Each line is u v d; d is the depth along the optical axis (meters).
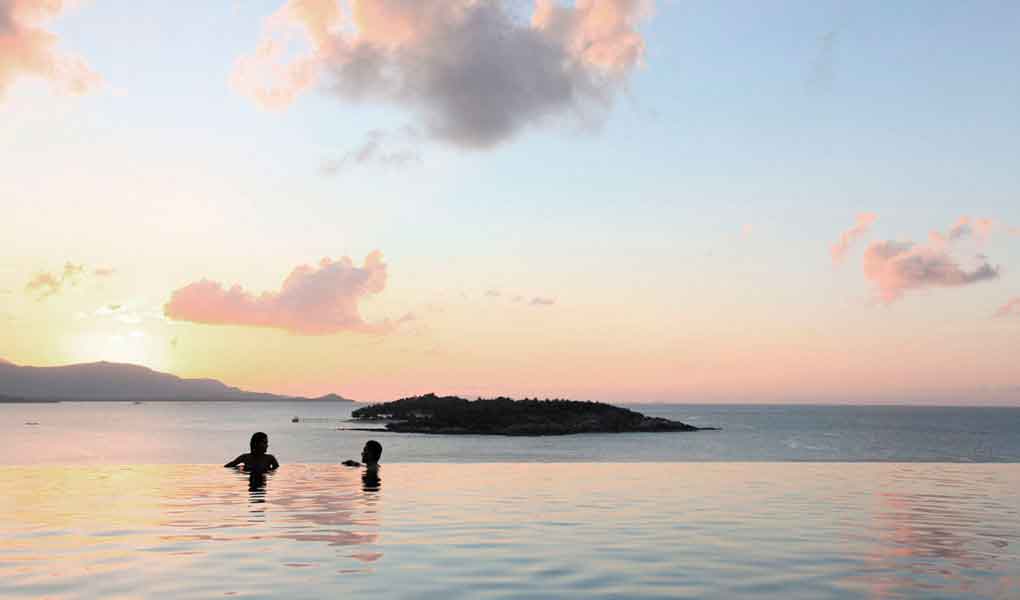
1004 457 81.12
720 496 16.03
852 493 16.61
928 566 9.00
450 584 7.91
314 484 18.16
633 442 109.75
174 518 12.59
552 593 7.58
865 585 8.04
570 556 9.48
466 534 11.09
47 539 10.49
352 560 9.12
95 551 9.60
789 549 10.05
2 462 57.12
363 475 20.64
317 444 94.56
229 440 97.25
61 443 86.75
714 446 99.50
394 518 12.73
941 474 21.20
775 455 81.44
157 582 7.92
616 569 8.73
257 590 7.59
